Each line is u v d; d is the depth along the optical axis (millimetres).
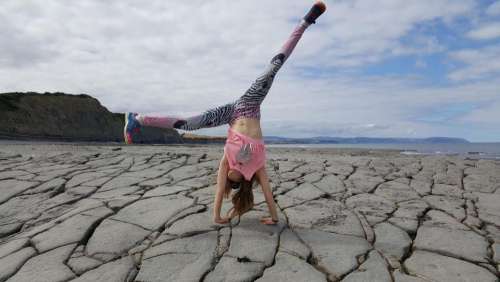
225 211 4582
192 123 3697
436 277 3104
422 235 3998
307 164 8047
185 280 3012
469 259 3436
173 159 8992
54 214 5191
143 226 4125
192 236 3805
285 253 3461
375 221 4387
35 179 7094
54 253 3596
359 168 7664
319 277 3051
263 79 3766
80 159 9164
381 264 3303
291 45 3801
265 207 4801
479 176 6992
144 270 3178
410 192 5734
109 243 3752
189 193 5465
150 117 3639
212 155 9617
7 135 42938
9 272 3303
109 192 5969
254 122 3781
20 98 48531
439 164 8289
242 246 3576
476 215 4723
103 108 61781
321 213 4594
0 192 6355
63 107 53281
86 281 3064
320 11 3689
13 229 4789
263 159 3857
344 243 3717
